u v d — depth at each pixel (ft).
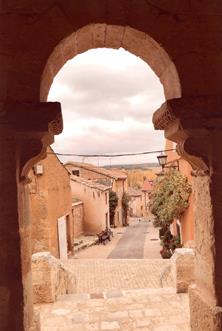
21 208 9.35
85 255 73.00
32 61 9.01
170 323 16.03
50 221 50.67
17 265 8.99
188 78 9.23
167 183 43.32
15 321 8.94
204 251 10.01
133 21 9.21
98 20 9.16
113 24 9.18
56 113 8.95
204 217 9.93
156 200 47.83
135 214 198.70
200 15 9.29
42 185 49.21
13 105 8.88
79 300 19.70
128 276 37.70
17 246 8.98
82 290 33.32
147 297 19.61
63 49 9.77
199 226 10.45
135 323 16.17
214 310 9.05
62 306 18.78
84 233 96.89
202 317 9.89
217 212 9.28
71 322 16.61
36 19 9.05
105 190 101.60
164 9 9.25
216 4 9.32
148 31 9.22
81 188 98.37
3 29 9.00
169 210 40.86
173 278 21.61
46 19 9.07
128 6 9.22
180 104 9.07
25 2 9.05
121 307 18.22
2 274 8.95
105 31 9.77
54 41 9.05
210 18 9.30
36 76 9.00
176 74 9.34
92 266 43.42
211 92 9.24
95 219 96.94
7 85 8.97
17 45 9.00
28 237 10.04
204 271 10.02
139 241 94.32
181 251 20.63
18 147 9.03
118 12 9.20
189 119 9.11
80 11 9.12
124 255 73.05
